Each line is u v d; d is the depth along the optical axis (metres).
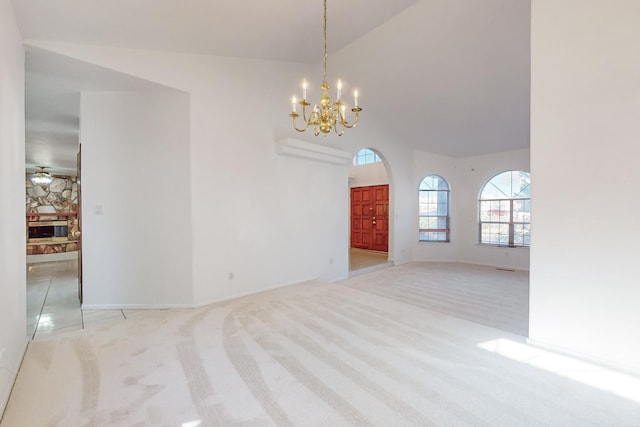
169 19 2.73
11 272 2.09
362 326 3.01
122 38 2.90
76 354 2.43
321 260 5.23
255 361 2.31
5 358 1.89
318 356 2.39
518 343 2.64
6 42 2.05
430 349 2.52
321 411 1.74
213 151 3.81
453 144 6.96
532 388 1.97
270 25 3.15
